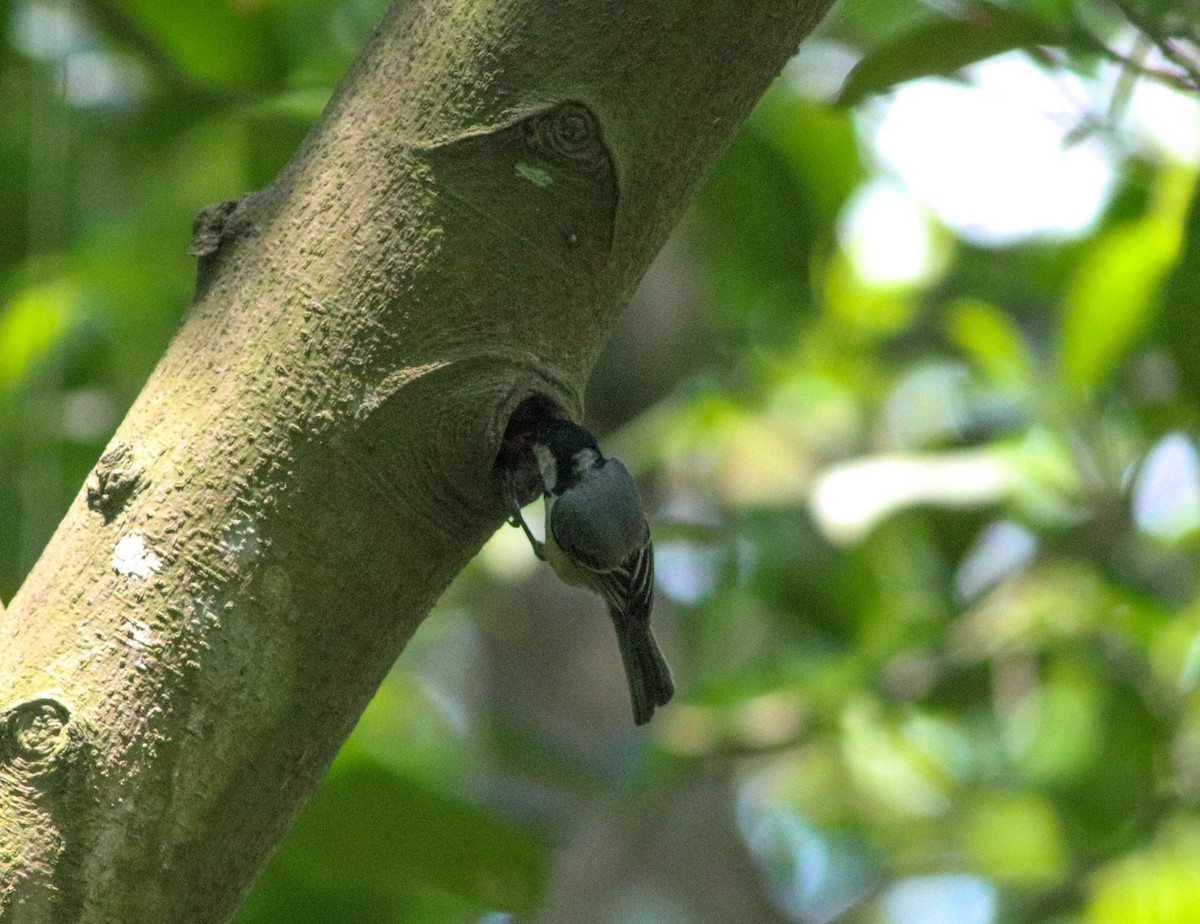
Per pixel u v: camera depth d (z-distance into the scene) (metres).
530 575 14.11
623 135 5.06
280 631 4.77
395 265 4.92
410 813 8.33
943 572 12.13
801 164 12.60
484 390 4.90
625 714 13.72
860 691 11.38
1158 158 10.94
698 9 5.09
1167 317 8.00
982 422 12.88
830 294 14.22
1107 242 10.63
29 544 10.20
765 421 14.11
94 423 13.35
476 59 5.01
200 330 4.97
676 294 13.97
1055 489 11.53
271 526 4.77
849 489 11.09
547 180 5.00
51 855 4.48
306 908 10.41
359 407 4.86
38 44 10.71
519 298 5.02
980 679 11.50
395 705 11.97
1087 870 12.50
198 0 9.84
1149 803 12.45
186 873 4.65
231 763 4.70
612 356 13.88
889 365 14.63
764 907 14.59
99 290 13.12
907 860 16.08
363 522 4.86
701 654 14.09
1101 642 12.13
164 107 10.72
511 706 13.77
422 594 5.02
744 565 12.45
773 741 10.98
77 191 12.12
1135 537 11.85
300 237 4.96
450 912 10.84
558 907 13.55
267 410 4.82
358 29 12.87
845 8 12.23
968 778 14.98
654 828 14.46
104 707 4.59
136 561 4.70
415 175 4.96
